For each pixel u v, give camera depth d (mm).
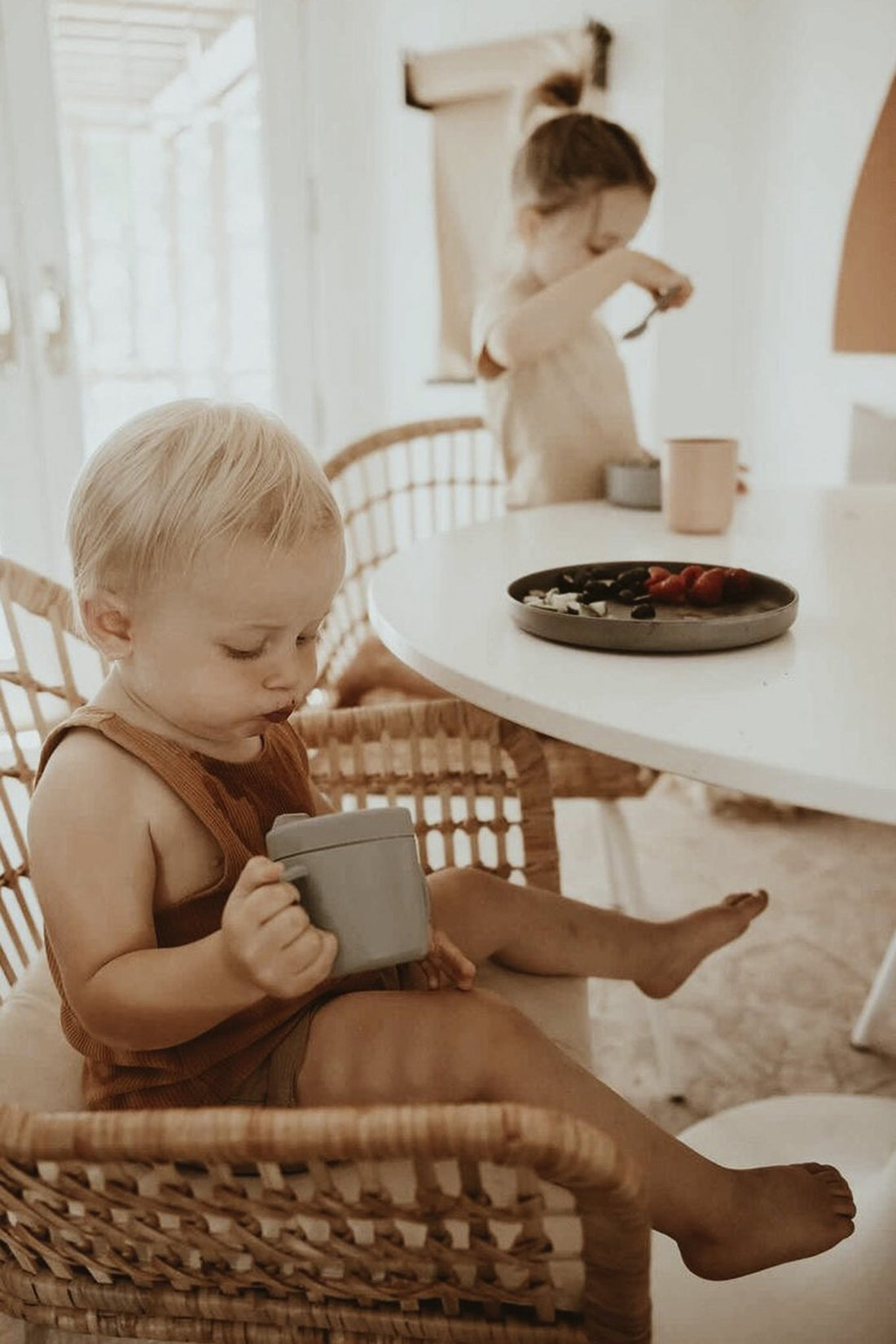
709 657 838
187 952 651
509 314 1581
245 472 686
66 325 2803
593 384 1713
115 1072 746
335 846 625
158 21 2775
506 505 1757
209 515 671
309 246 3078
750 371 2818
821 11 2449
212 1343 633
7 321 2760
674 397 2750
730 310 2820
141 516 676
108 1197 572
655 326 2656
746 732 677
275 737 869
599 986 1755
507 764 1374
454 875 918
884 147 2342
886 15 2297
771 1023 1641
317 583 715
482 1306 608
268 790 830
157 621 698
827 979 1747
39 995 874
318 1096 732
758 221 2721
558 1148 502
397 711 1020
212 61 2859
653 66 2527
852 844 2199
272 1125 519
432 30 2826
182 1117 529
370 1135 509
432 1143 506
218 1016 659
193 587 682
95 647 734
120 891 712
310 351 3141
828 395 2572
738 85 2682
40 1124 536
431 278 2982
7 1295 649
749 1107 1350
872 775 610
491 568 1152
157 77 2809
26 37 2641
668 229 2621
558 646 875
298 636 748
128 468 688
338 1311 613
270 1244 585
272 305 3078
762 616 853
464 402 3008
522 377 1683
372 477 3236
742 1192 762
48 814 716
